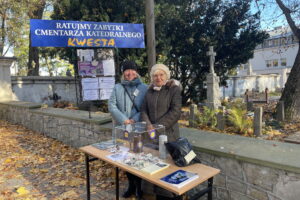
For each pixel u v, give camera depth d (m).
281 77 23.84
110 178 3.90
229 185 2.71
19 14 11.02
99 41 4.92
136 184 3.22
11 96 9.99
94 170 4.23
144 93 3.28
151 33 5.07
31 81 11.06
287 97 7.66
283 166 2.24
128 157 2.57
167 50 8.98
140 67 8.34
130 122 3.01
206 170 2.21
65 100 12.18
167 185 1.93
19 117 8.16
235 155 2.58
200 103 10.97
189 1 10.51
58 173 4.15
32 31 4.43
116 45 5.05
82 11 7.50
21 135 6.77
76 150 5.37
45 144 5.89
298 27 8.35
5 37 12.80
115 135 3.03
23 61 24.41
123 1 7.70
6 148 5.55
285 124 6.78
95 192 3.47
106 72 5.40
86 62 5.25
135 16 7.87
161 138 2.50
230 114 6.32
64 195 3.39
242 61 11.39
